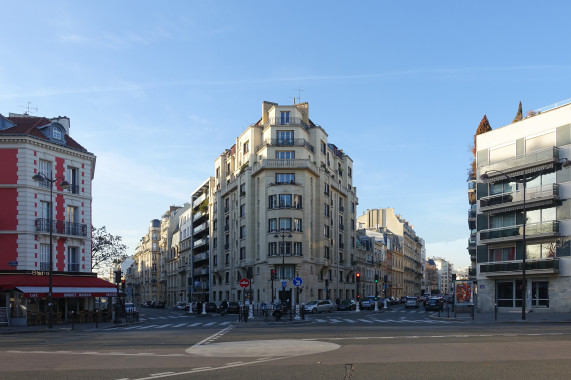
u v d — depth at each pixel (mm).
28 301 33562
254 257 64000
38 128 37031
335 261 72250
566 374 10273
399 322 31562
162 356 14211
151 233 134875
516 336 18953
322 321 34156
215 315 53438
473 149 51281
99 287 36188
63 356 14531
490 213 43656
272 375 10484
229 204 73500
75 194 37656
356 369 11086
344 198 78625
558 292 38250
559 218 38625
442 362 12031
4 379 10523
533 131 41000
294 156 62906
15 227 33875
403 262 135250
